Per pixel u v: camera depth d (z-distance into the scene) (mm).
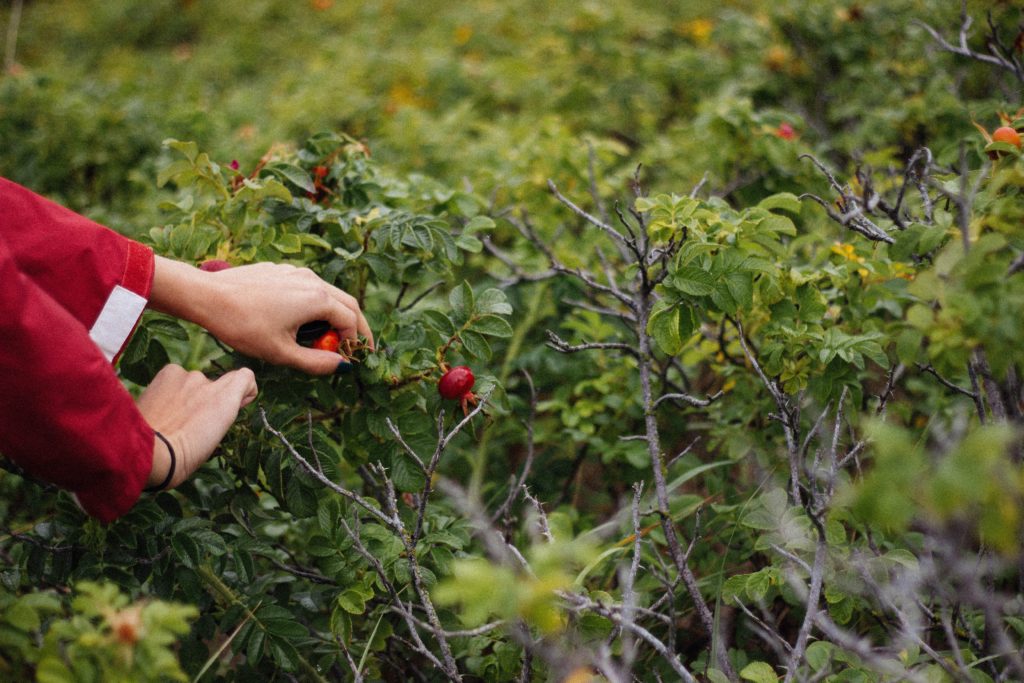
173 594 1170
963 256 966
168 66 3879
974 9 1390
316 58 3441
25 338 981
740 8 3172
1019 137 1096
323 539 1148
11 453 1021
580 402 1447
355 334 1143
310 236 1214
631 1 3275
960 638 1134
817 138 1965
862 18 2066
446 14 3744
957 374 954
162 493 1141
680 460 1400
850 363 1223
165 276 1087
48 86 2316
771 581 1150
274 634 1132
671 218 1168
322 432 1197
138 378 1185
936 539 1097
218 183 1250
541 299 1550
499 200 1750
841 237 1466
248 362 1173
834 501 931
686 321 1146
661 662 1204
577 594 1049
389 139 2262
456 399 1152
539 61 2797
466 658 1204
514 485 1277
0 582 1115
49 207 1069
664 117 2482
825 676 1047
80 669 910
